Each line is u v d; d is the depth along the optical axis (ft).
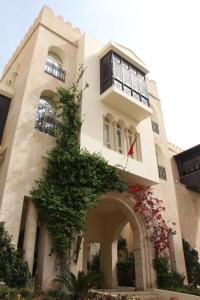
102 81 47.93
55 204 32.68
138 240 43.60
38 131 38.09
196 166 64.44
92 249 69.46
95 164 37.76
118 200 43.06
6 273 26.71
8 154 34.45
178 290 39.01
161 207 46.98
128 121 48.83
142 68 53.93
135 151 47.70
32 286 27.53
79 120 40.70
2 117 41.09
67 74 47.44
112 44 49.85
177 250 48.21
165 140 61.82
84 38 51.85
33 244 30.81
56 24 51.67
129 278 54.90
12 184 31.89
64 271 30.89
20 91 41.37
